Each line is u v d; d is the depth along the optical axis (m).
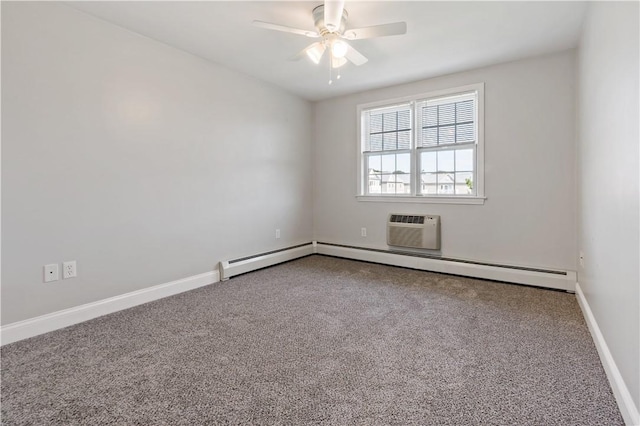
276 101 4.19
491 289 3.13
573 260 3.10
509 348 1.96
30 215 2.15
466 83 3.58
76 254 2.38
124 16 2.44
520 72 3.27
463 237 3.71
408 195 4.05
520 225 3.35
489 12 2.38
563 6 2.30
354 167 4.52
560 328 2.23
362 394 1.53
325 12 1.91
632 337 1.28
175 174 3.04
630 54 1.31
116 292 2.62
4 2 2.02
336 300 2.84
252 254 3.91
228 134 3.55
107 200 2.55
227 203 3.57
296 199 4.60
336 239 4.75
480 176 3.54
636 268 1.23
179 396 1.52
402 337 2.12
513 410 1.40
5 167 2.04
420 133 3.97
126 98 2.65
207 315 2.50
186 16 2.45
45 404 1.46
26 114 2.11
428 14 2.41
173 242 3.04
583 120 2.56
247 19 2.50
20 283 2.11
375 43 2.88
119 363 1.81
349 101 4.51
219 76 3.43
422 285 3.28
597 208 1.99
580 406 1.43
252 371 1.73
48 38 2.20
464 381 1.62
